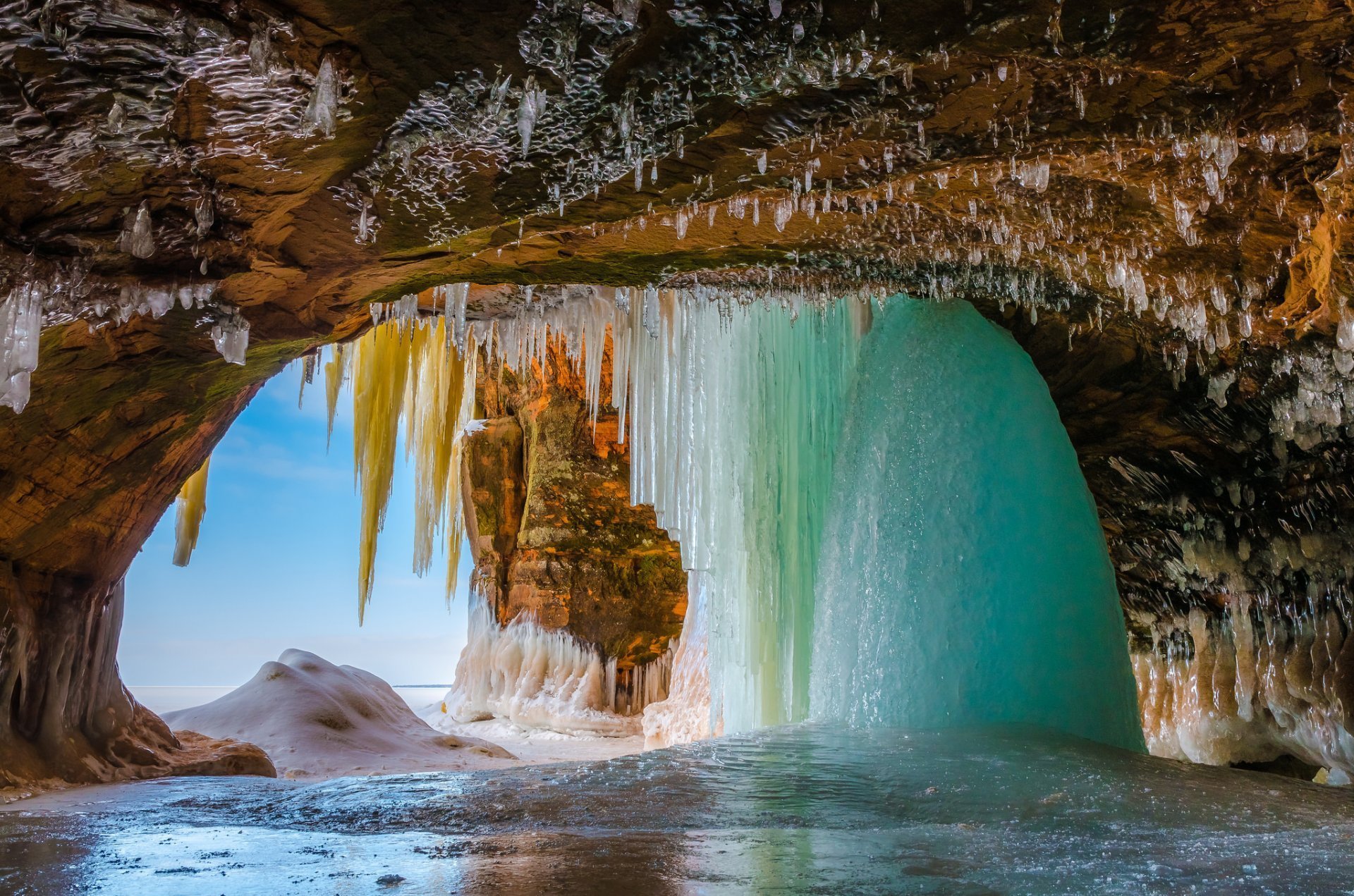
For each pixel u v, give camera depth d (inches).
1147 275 238.1
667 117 163.5
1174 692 379.9
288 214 189.3
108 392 231.0
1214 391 284.7
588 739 602.2
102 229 165.0
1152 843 144.3
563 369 669.9
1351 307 208.4
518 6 132.0
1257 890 113.0
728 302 290.2
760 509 314.0
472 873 121.6
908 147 181.3
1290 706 318.0
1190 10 140.3
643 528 679.7
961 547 251.0
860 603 261.0
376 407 523.5
